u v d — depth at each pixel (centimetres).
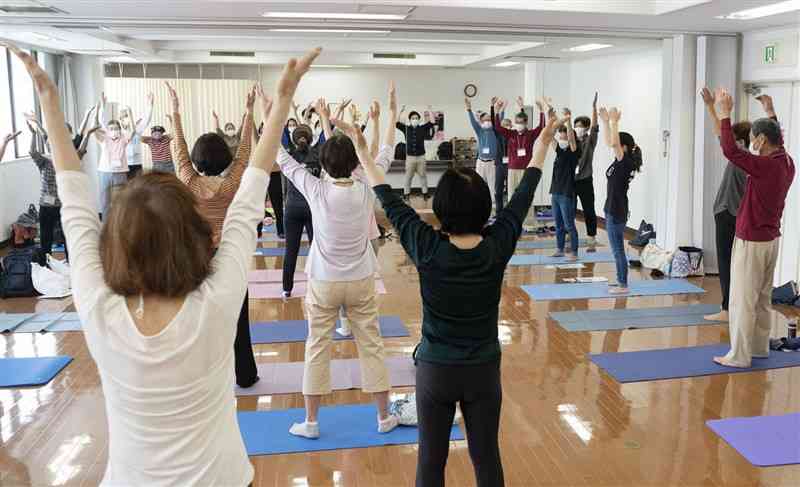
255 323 607
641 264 845
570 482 343
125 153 964
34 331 594
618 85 1089
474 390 237
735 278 493
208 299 145
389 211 249
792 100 696
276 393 452
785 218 707
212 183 365
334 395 450
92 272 146
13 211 994
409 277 790
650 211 1016
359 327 381
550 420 416
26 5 597
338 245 357
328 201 349
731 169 584
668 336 576
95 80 1145
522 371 498
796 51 675
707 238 794
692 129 793
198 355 144
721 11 607
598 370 499
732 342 501
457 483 341
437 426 245
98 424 411
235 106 1370
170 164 1030
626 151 693
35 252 770
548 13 623
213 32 876
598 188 1184
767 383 471
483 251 233
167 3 579
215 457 147
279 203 1027
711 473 352
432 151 1532
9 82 998
